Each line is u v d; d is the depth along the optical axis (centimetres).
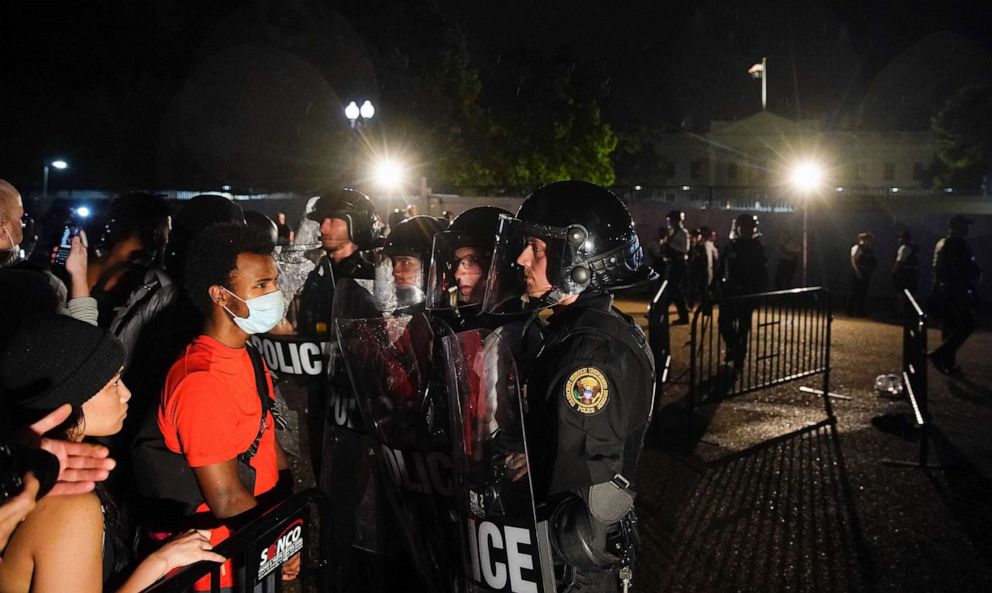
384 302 339
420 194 2211
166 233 415
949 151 4847
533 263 252
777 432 708
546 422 227
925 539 483
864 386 898
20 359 186
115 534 216
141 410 316
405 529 266
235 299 249
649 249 1841
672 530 490
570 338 228
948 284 966
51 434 187
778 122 5725
